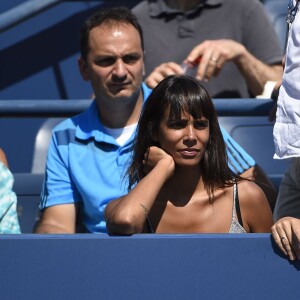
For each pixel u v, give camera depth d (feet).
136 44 42.09
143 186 32.86
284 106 33.86
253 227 34.81
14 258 29.50
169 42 52.85
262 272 29.14
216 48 48.26
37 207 45.11
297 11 34.22
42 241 29.48
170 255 29.27
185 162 33.83
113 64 41.78
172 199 34.42
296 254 29.04
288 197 37.91
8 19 54.24
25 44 59.06
